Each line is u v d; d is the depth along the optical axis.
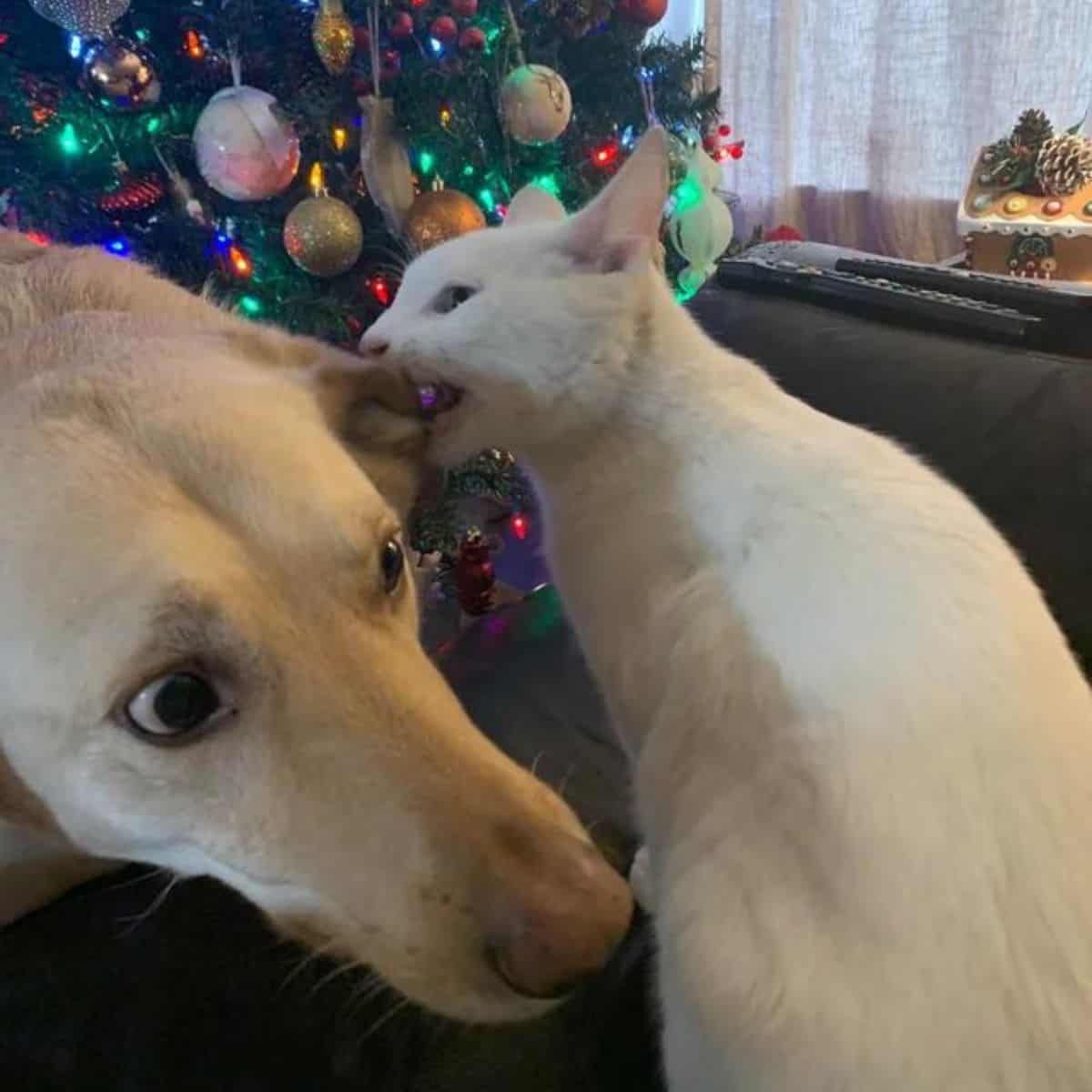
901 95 3.34
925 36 3.24
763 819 0.86
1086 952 0.77
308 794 0.74
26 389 0.83
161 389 0.83
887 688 0.85
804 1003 0.79
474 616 2.40
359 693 0.75
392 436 1.02
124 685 0.73
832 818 0.82
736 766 0.90
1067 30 3.02
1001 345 1.40
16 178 1.99
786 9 3.38
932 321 1.46
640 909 1.09
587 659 1.20
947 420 1.37
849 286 1.55
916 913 0.78
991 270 2.59
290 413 0.87
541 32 2.28
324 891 0.75
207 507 0.76
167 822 0.78
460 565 2.37
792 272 1.63
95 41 1.88
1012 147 2.65
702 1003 0.83
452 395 1.17
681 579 1.02
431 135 2.12
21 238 1.20
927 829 0.79
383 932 0.73
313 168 2.03
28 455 0.77
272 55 2.06
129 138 1.98
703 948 0.84
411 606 0.86
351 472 0.84
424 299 1.19
